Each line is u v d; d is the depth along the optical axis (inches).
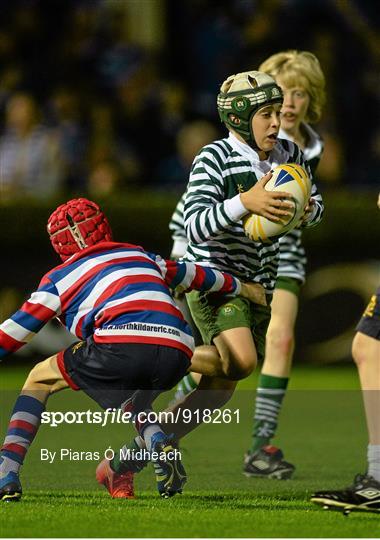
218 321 766.5
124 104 1830.7
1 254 1496.1
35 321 704.4
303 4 1941.4
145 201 1505.9
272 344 909.2
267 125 758.5
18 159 1644.9
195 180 754.8
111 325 701.3
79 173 1706.4
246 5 1977.1
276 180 722.2
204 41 1963.6
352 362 1523.1
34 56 1915.6
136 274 713.6
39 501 713.6
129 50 1915.6
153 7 1984.5
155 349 698.2
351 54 1923.0
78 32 1937.7
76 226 724.0
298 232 924.0
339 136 1861.5
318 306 1512.1
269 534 609.6
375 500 665.6
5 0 1956.2
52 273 713.6
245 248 768.3
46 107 1790.1
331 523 642.2
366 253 1510.8
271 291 791.7
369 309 690.2
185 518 648.4
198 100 1900.8
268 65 926.4
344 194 1521.9
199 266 745.0
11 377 1433.3
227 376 763.4
